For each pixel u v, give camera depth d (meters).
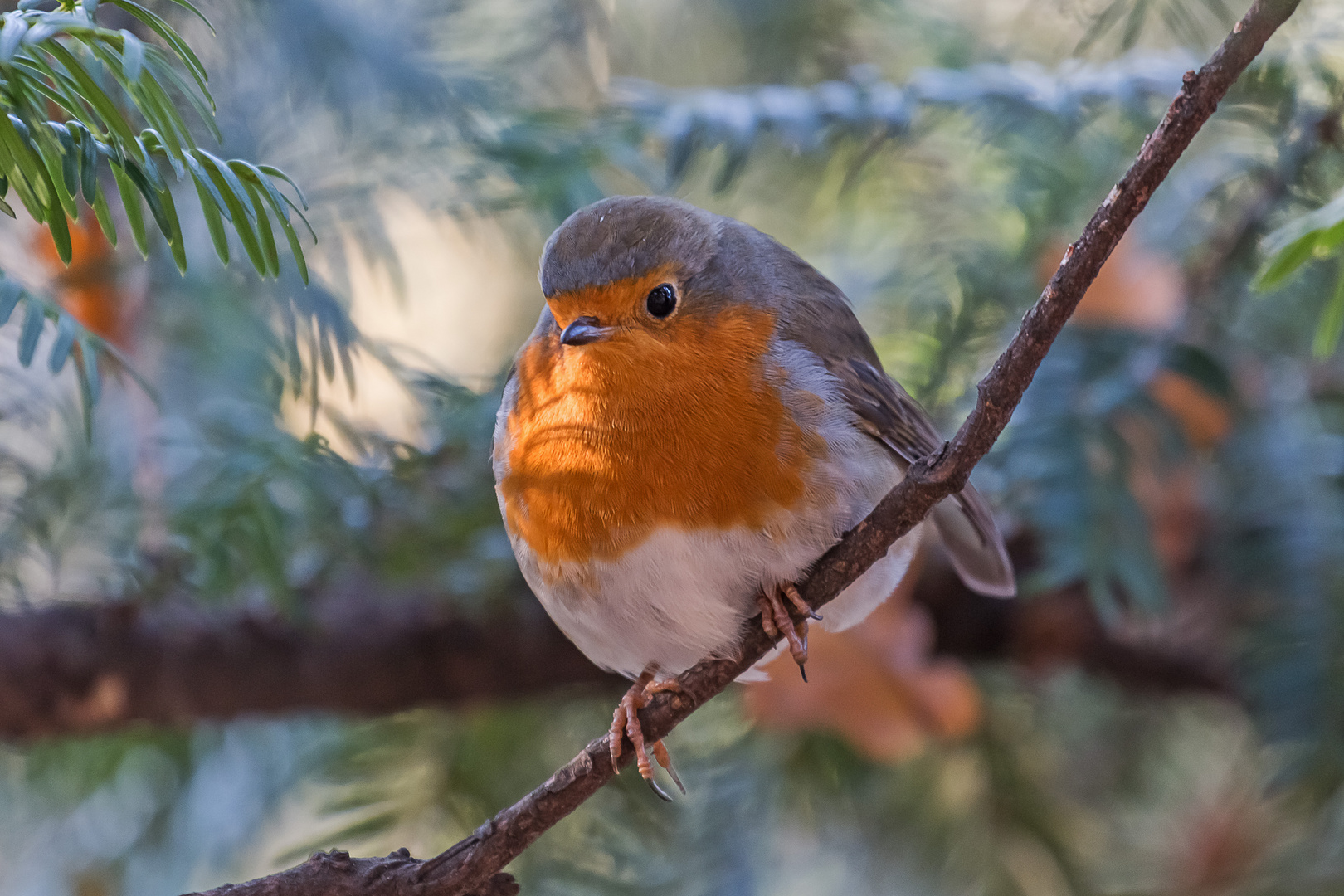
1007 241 3.06
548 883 3.02
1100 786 3.06
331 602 3.04
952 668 3.03
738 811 3.04
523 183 3.03
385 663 3.04
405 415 3.04
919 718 3.02
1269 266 2.90
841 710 3.02
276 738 3.06
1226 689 3.05
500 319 3.10
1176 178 3.05
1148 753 3.07
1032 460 3.01
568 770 2.91
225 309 3.03
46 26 2.84
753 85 3.10
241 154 3.02
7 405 3.01
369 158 3.05
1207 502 3.03
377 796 3.04
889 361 3.06
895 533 2.92
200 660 3.03
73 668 3.02
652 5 3.10
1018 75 3.05
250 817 3.05
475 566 3.02
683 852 3.04
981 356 3.04
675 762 3.04
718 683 2.94
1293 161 3.02
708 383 2.95
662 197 2.97
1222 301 3.04
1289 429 3.02
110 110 2.85
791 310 2.97
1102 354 3.02
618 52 3.10
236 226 2.86
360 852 3.04
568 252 2.96
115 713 3.03
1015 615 3.06
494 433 2.97
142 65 2.84
